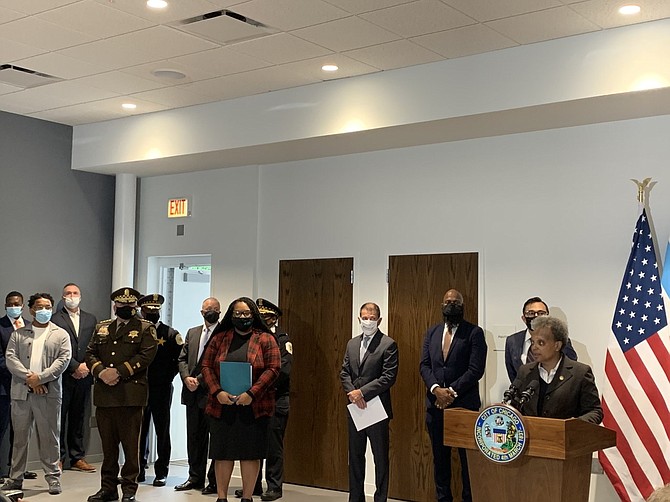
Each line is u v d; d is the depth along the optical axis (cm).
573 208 684
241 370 644
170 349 814
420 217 767
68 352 760
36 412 746
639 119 658
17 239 880
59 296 914
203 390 777
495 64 647
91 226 948
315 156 833
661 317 613
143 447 825
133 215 968
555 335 462
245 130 798
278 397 754
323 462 809
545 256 695
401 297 772
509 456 441
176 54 681
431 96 679
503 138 725
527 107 631
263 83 755
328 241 826
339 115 734
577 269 679
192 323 951
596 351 665
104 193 964
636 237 632
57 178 918
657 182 646
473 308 729
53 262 909
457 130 711
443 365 679
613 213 665
